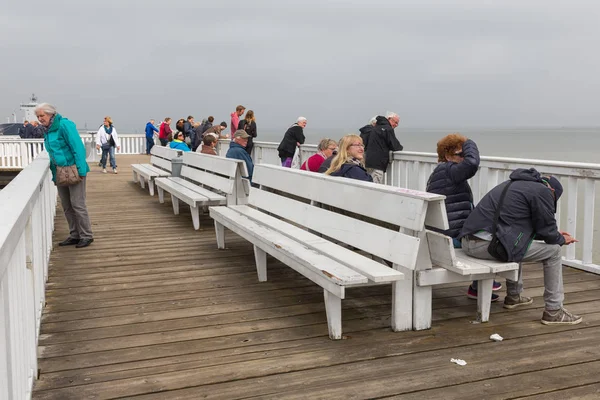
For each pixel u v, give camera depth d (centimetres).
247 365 312
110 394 278
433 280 359
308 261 369
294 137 1032
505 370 303
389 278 329
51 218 698
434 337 352
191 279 493
